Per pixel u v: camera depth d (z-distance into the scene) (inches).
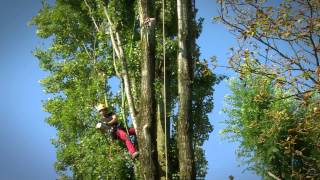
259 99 536.4
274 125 579.2
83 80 1029.2
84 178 908.0
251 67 513.3
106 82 964.0
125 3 912.3
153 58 735.7
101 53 956.0
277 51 505.4
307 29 493.7
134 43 884.6
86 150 906.1
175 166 788.6
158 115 804.0
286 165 924.6
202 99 818.8
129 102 810.8
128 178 863.1
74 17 1083.3
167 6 837.8
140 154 719.1
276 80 504.4
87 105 978.1
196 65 787.4
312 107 505.0
